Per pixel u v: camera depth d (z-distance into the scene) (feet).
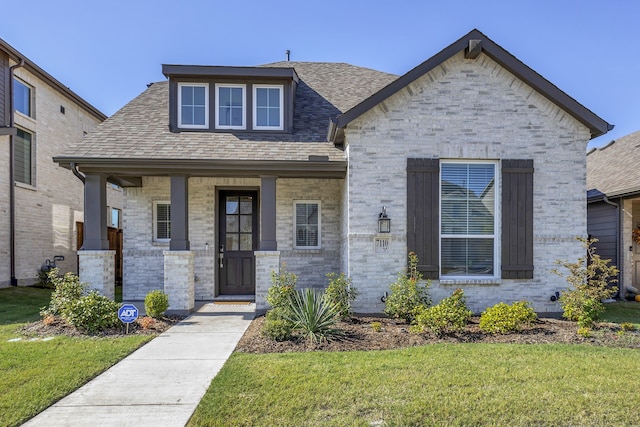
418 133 26.76
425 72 26.18
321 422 11.45
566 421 11.55
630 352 17.76
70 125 50.34
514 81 26.94
